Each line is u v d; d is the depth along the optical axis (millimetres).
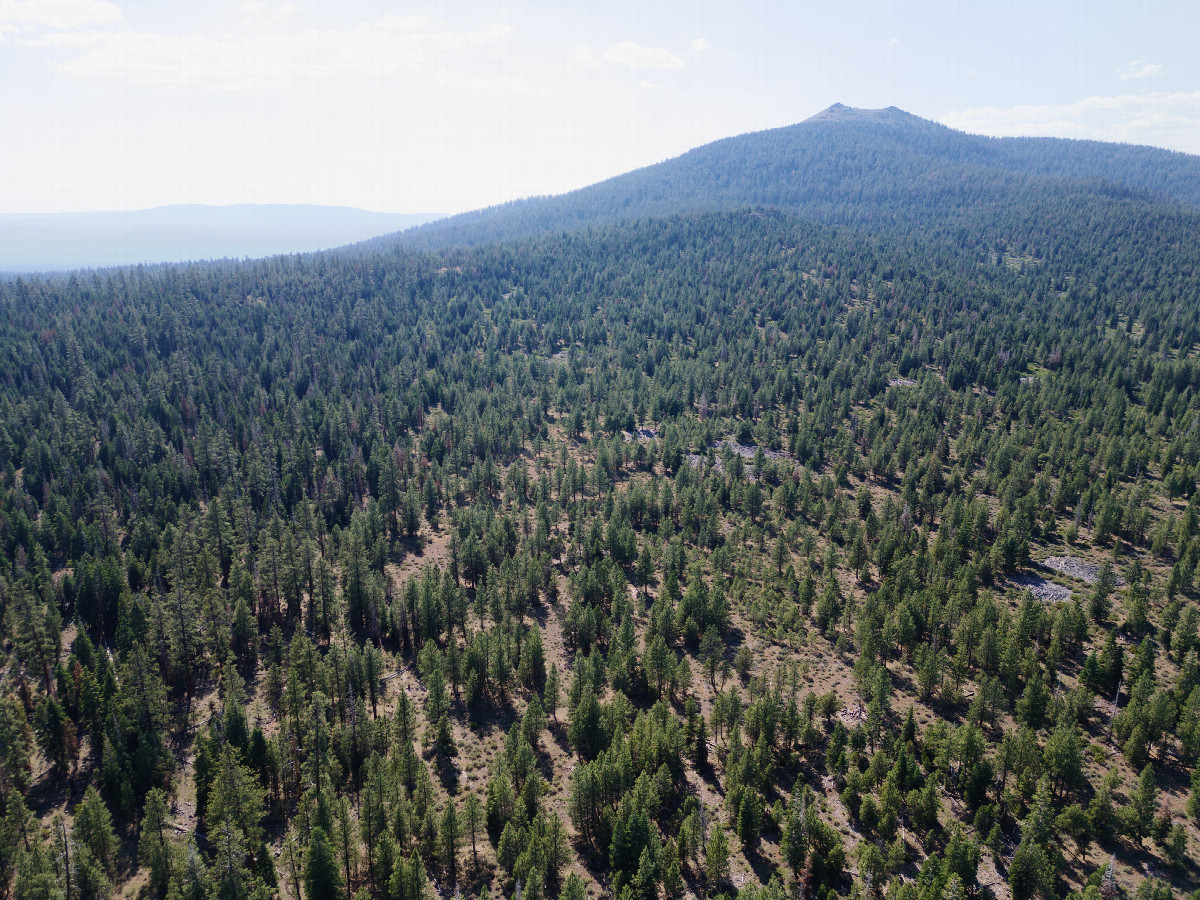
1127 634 109250
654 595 125500
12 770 76125
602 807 76312
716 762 85438
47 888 58750
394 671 103500
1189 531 135125
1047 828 69875
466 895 67000
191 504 152750
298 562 115375
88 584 109500
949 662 97750
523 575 121500
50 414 186500
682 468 169000
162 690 85938
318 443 189500
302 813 69812
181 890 62656
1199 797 73562
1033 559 136125
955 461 187125
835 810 78062
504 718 93938
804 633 113125
